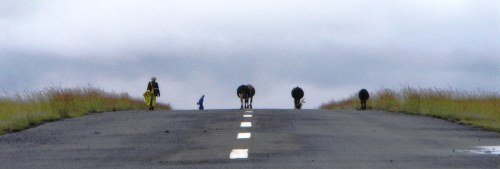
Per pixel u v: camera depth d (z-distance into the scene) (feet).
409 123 101.19
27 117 106.63
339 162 60.08
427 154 65.46
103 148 73.05
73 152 70.23
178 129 91.66
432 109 124.16
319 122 100.83
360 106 174.19
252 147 71.15
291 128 91.45
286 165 58.44
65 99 133.18
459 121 106.32
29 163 63.00
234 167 57.57
